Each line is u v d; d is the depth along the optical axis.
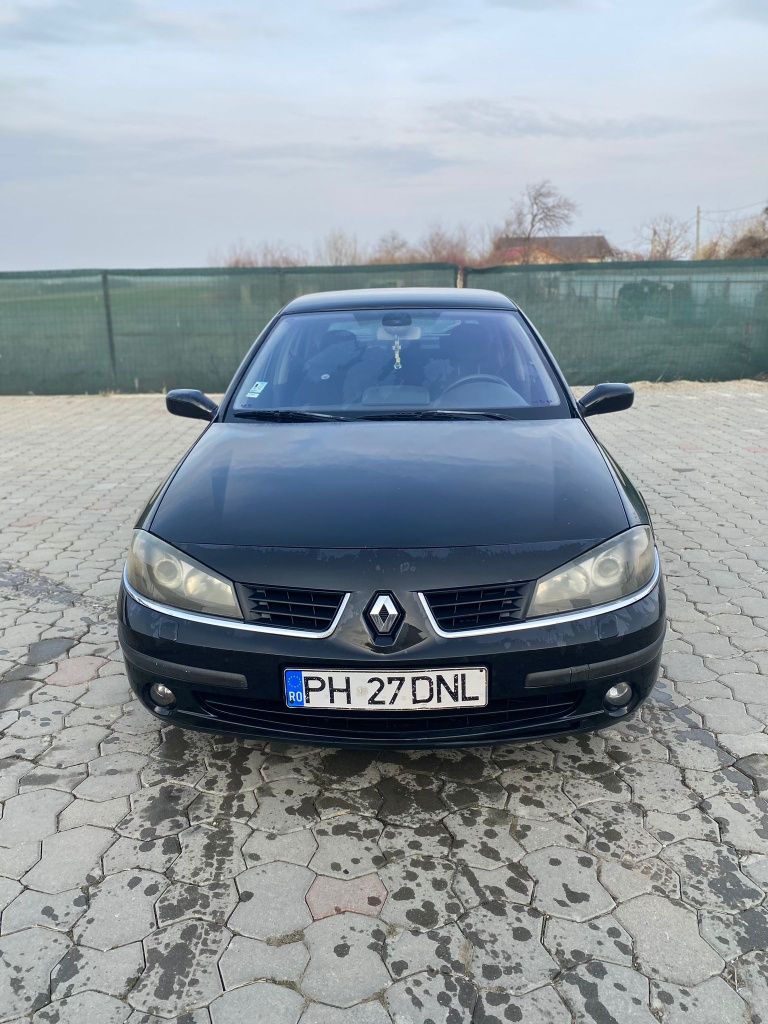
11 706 2.80
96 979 1.69
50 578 4.04
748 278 10.16
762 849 2.04
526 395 3.04
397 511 2.16
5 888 1.94
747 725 2.62
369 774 2.38
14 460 6.86
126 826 2.16
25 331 10.33
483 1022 1.58
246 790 2.32
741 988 1.64
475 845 2.08
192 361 10.40
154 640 2.10
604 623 2.03
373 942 1.77
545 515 2.16
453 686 1.98
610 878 1.96
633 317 10.31
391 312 3.54
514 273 10.21
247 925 1.83
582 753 2.47
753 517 4.91
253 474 2.44
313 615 1.99
